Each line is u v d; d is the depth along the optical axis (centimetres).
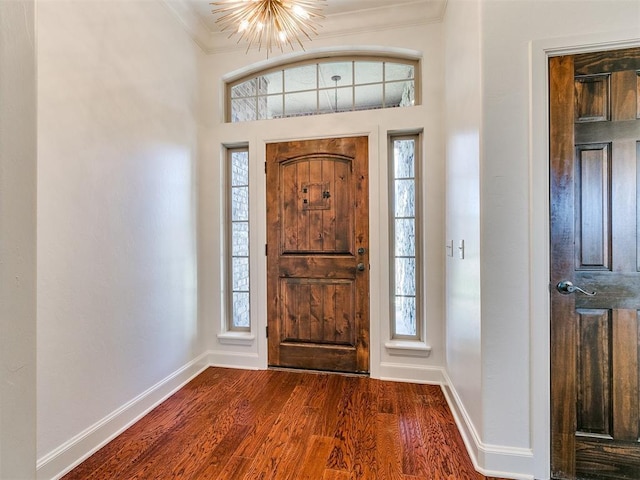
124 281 188
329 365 259
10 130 51
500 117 146
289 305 266
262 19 177
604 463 143
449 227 219
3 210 50
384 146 247
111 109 180
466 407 175
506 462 146
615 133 141
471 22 162
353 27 249
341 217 257
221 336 272
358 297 254
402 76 260
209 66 276
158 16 219
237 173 284
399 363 246
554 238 145
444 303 237
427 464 154
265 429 183
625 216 141
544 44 143
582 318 144
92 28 168
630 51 139
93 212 168
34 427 54
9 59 51
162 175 222
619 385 142
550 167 145
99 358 171
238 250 284
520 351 146
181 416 197
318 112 271
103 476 148
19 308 52
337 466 153
